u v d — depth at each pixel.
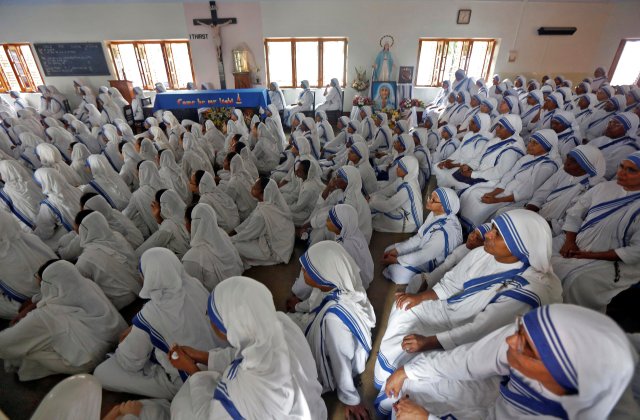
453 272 1.81
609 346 0.78
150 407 1.47
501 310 1.40
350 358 1.65
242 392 1.08
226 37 8.87
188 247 2.89
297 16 8.68
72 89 9.52
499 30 8.91
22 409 1.86
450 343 1.49
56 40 8.90
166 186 3.77
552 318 0.86
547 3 8.63
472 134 4.21
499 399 1.14
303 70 9.39
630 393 1.04
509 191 3.04
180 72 9.43
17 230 2.38
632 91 5.20
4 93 9.51
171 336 1.69
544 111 5.40
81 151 4.73
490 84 9.61
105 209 2.82
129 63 9.28
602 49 9.23
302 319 1.93
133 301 2.61
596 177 2.43
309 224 3.40
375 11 8.64
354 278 1.66
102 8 8.55
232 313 1.18
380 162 4.77
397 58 9.16
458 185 3.70
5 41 8.89
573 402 0.86
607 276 2.01
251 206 3.83
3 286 2.32
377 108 9.05
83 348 1.92
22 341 1.81
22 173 3.58
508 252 1.42
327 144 5.61
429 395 1.43
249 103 7.66
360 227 2.96
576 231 2.20
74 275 1.90
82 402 0.94
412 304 1.82
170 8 8.56
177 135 5.97
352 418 1.72
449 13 8.70
